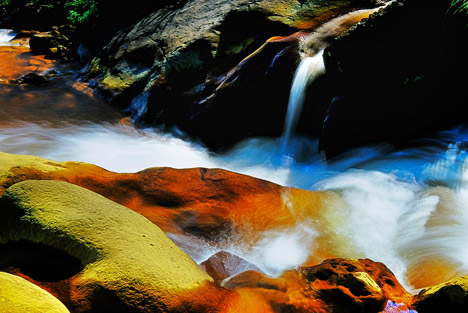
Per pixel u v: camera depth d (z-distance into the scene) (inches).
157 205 164.2
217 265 128.6
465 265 153.6
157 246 106.7
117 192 168.6
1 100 427.8
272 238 156.2
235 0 416.5
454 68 240.8
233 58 382.0
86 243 98.4
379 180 227.0
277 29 365.7
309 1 381.1
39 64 562.3
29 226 100.8
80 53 557.9
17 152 318.3
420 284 146.1
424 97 250.5
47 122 384.8
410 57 249.1
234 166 322.7
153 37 446.6
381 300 111.8
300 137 302.2
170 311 92.0
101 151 335.9
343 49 265.9
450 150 228.7
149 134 377.1
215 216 160.4
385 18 252.4
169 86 389.1
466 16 229.3
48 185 111.8
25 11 807.7
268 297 111.8
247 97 335.9
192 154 341.1
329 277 120.8
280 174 295.1
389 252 163.5
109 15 573.6
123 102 420.5
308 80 299.4
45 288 92.4
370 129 262.4
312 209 179.2
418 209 195.9
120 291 90.9
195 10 444.5
